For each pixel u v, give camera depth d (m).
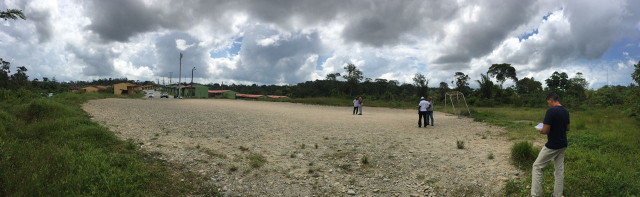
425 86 47.72
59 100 15.41
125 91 79.94
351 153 7.24
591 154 5.99
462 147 7.80
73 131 7.10
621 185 4.19
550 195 4.32
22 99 13.88
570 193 4.31
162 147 6.80
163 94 50.53
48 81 46.56
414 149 7.71
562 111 4.12
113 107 16.05
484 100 39.78
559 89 47.03
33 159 4.57
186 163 5.74
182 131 9.21
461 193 4.80
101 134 7.07
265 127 11.02
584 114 18.91
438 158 6.75
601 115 17.09
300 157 6.78
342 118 16.08
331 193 4.84
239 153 6.82
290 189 4.93
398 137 9.62
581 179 4.66
